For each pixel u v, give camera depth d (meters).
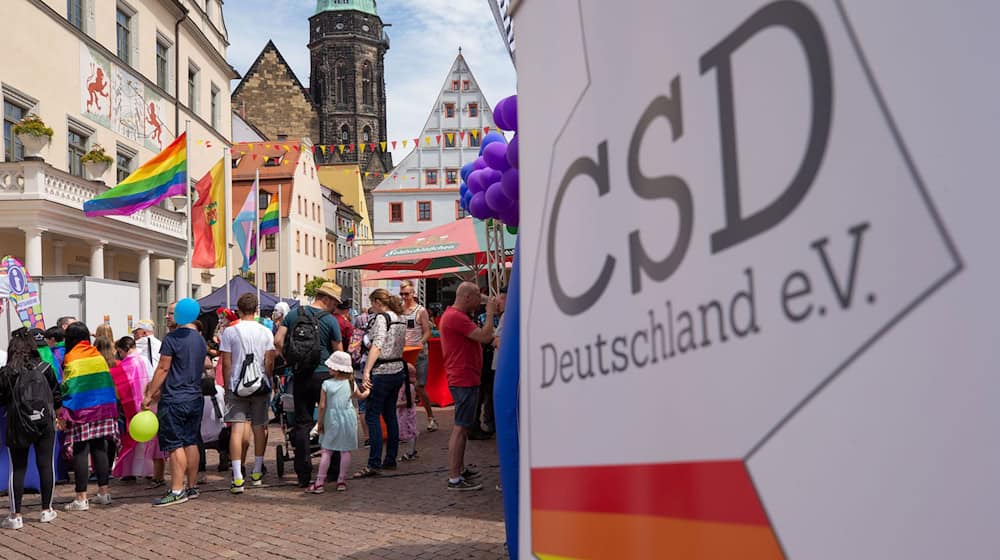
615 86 1.20
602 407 1.23
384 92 89.62
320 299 7.50
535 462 1.46
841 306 0.79
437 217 49.38
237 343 7.14
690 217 1.02
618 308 1.18
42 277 13.07
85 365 6.83
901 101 0.73
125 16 25.95
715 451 0.96
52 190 18.41
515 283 3.41
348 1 87.19
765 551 0.88
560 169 1.39
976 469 0.67
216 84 34.59
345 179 76.81
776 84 0.88
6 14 18.94
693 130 1.02
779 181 0.87
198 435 7.28
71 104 21.88
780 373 0.87
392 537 5.33
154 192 15.51
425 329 10.57
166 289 28.55
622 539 1.16
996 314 0.66
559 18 1.40
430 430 10.93
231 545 5.33
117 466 8.05
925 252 0.71
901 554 0.72
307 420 7.36
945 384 0.69
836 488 0.79
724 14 0.96
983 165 0.67
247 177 50.34
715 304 0.97
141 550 5.32
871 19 0.76
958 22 0.69
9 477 6.29
